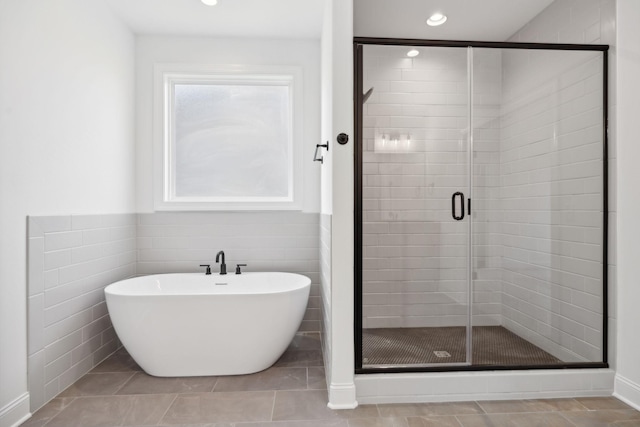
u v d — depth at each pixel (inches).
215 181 121.1
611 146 80.3
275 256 117.7
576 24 88.2
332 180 74.7
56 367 78.4
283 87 122.3
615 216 79.5
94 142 92.7
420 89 84.4
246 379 86.7
